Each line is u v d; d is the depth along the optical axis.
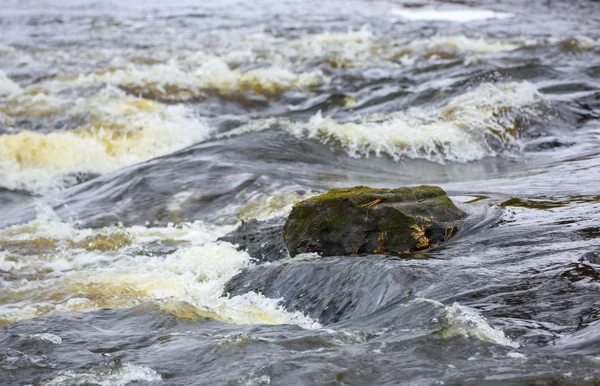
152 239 10.72
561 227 8.15
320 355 5.44
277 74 22.92
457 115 15.93
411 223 8.16
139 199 12.41
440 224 8.25
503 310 6.12
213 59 24.66
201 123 18.48
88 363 5.68
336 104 20.12
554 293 6.36
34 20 38.88
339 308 7.04
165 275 8.98
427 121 15.70
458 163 14.30
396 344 5.53
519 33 30.44
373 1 48.09
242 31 33.12
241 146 14.41
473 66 22.53
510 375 4.91
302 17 39.41
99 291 8.59
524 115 16.16
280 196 11.85
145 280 8.85
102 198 12.73
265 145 14.50
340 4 46.91
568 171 12.45
